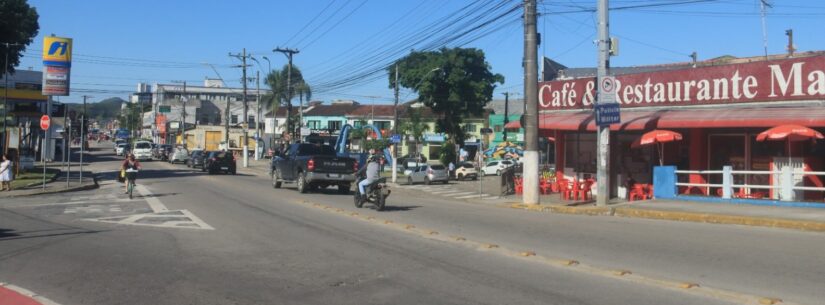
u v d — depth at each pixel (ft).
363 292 24.97
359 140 205.05
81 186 88.84
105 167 167.53
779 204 55.93
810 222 43.96
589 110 78.02
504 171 95.14
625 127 66.54
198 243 37.70
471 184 132.16
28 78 198.70
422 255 33.27
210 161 140.67
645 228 44.70
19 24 110.83
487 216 54.29
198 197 73.26
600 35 62.13
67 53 95.86
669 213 52.47
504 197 88.99
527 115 67.67
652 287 25.36
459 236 40.65
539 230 43.91
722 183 66.59
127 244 37.40
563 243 37.50
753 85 61.46
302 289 25.52
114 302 23.62
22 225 46.80
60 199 71.67
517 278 27.32
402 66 179.52
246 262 31.42
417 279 27.25
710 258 31.73
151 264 30.99
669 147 73.05
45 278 27.89
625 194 72.02
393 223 47.55
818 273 27.73
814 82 57.06
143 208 60.08
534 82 67.31
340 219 50.37
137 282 26.96
